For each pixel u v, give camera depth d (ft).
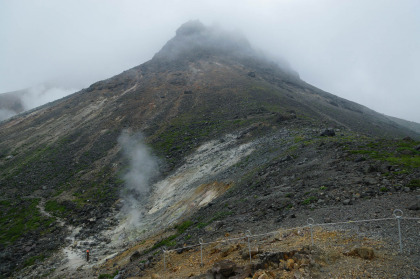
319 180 69.82
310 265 29.27
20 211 154.40
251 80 440.86
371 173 63.57
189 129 253.44
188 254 55.16
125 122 304.91
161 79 465.88
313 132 146.20
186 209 108.47
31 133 309.22
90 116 337.31
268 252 37.91
